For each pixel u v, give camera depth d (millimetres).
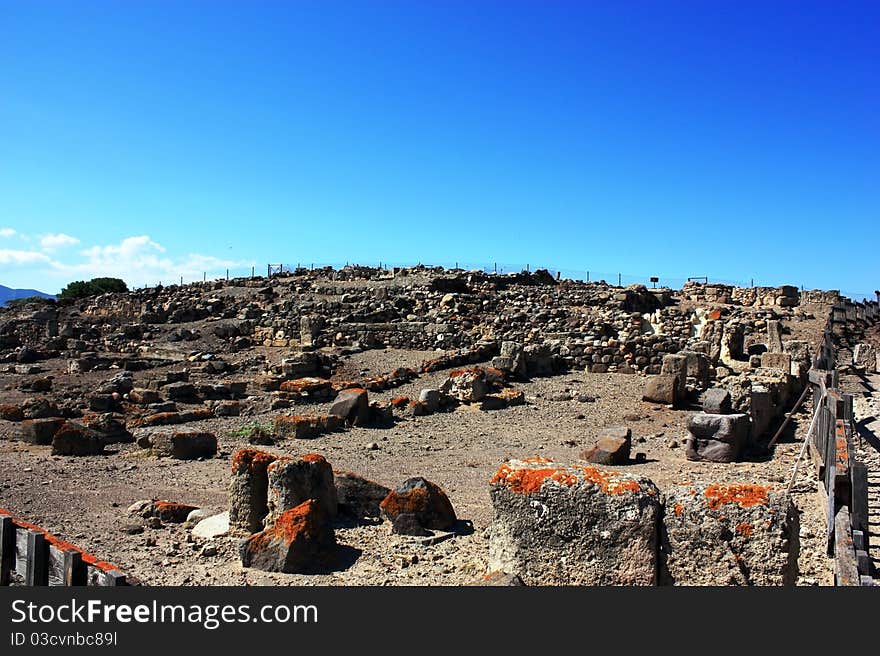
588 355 30703
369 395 26781
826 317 41312
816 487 13609
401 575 9383
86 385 32344
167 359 38125
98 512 13188
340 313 43812
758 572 7168
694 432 17219
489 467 17234
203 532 11633
